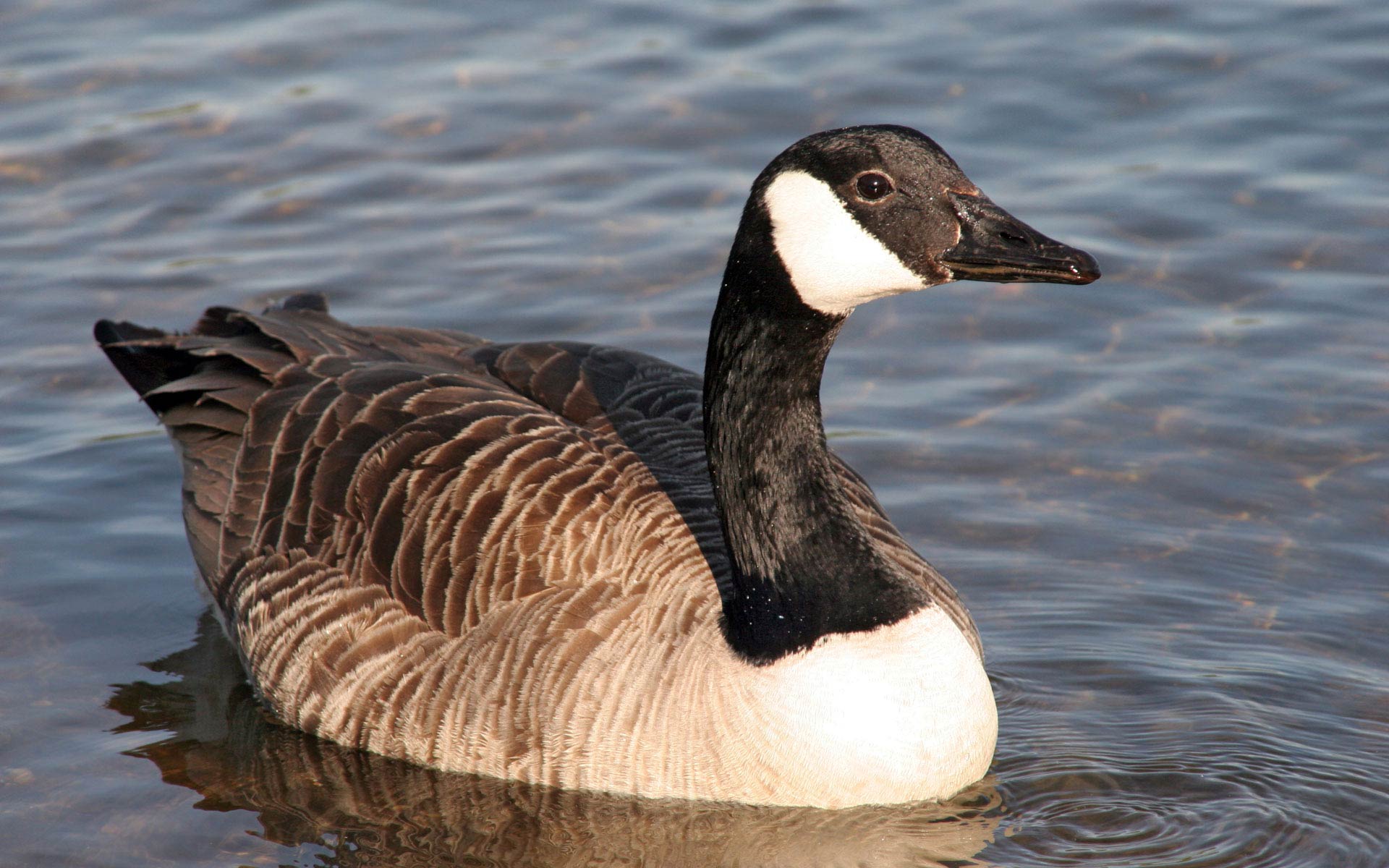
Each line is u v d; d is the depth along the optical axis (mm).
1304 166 19109
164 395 14000
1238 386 16125
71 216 19000
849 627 10984
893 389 16516
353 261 18266
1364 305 17094
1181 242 18109
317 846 11039
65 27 22516
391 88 21188
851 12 22766
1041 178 19016
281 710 12445
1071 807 11367
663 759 11102
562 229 18781
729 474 11219
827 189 10625
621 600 11281
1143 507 14805
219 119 20547
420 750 11711
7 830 11180
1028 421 15945
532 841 11062
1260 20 21969
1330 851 10820
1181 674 12898
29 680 13016
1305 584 13797
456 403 12523
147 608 14000
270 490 12797
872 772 10961
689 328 17188
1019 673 13016
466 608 11500
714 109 20547
